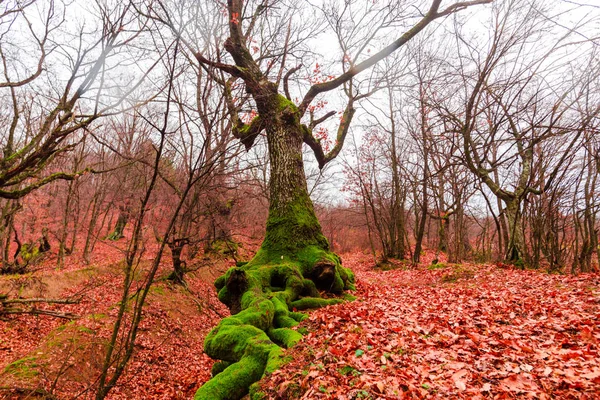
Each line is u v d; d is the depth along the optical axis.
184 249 17.86
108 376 9.22
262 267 8.20
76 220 21.30
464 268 13.61
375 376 3.65
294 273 7.95
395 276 16.89
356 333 4.95
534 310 5.91
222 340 5.17
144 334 11.35
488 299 7.22
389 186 28.61
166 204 12.73
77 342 9.67
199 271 16.58
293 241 8.87
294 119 9.79
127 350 5.45
